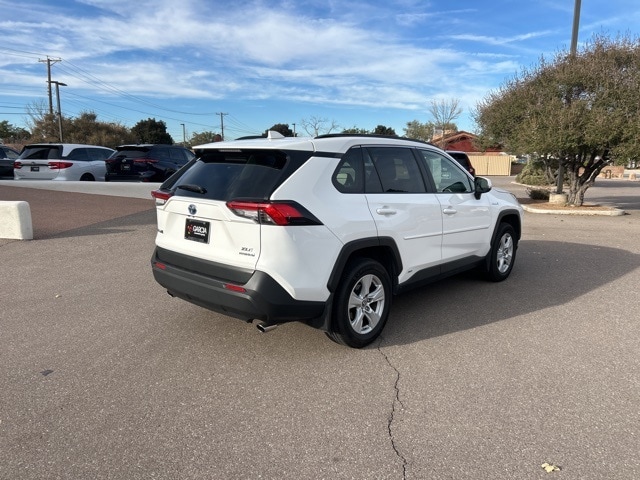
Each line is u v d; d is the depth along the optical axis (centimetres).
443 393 347
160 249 438
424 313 515
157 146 1628
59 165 1609
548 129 1270
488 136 1667
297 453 281
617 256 793
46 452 281
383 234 423
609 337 449
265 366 390
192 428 305
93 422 311
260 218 353
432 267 501
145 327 471
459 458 276
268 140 414
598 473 262
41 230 967
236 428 305
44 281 627
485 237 584
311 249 369
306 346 429
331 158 400
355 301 410
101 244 852
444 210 502
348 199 403
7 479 258
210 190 390
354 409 326
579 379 367
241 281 364
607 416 317
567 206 1473
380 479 259
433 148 527
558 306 538
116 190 1517
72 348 423
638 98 1172
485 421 312
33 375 373
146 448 285
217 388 355
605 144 1241
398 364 393
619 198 1950
